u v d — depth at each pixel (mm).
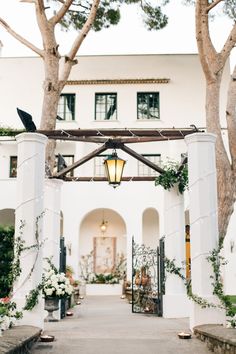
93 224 24422
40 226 8180
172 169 11820
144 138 9547
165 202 12242
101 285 22188
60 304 10969
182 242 12023
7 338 6004
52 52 14008
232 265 19859
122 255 24094
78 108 24297
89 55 24672
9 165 23484
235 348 5605
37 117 24234
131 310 13883
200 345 6965
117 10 17531
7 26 14500
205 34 12797
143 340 7293
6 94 24469
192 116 24078
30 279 7910
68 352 6426
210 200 8312
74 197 22484
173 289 11773
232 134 12664
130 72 24547
